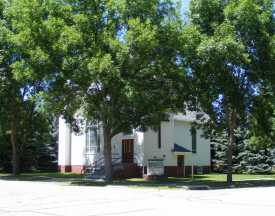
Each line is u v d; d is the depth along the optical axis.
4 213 8.34
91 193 13.45
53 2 18.77
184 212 8.46
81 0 19.80
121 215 8.02
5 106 24.80
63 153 33.97
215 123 22.38
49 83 18.70
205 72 19.94
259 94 21.59
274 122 26.58
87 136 31.73
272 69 19.45
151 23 18.73
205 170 34.41
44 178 24.91
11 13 23.64
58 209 9.00
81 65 16.98
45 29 17.55
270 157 35.22
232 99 19.03
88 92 20.94
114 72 16.77
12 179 24.52
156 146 27.98
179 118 31.38
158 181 21.97
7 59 23.83
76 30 18.56
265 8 20.62
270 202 10.50
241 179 25.48
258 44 19.28
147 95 18.27
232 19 19.34
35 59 16.92
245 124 22.72
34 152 39.84
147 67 19.70
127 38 17.33
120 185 18.14
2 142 32.81
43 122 28.31
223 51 18.05
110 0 18.50
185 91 19.08
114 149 29.09
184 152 29.30
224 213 8.30
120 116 17.52
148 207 9.37
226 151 36.75
